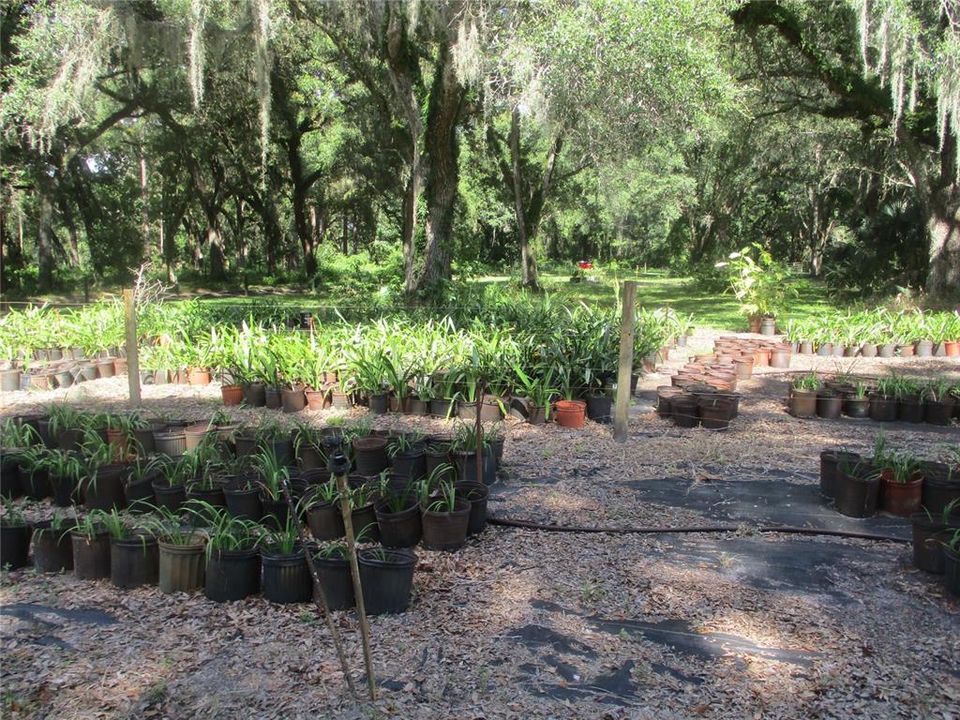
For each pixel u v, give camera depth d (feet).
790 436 22.93
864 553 13.97
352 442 18.47
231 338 31.04
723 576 12.95
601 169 77.92
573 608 11.77
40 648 10.68
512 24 49.14
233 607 11.90
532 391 24.23
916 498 15.80
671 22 42.70
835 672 9.93
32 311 38.40
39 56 56.08
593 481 18.25
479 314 37.86
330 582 11.59
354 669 10.00
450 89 57.41
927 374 33.55
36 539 13.51
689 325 45.50
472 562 13.50
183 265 139.64
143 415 23.50
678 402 24.26
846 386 27.55
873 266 75.00
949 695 9.41
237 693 9.53
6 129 68.33
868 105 59.88
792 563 13.47
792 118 77.20
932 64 48.03
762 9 56.90
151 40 57.52
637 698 9.38
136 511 15.96
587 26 43.39
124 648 10.66
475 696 9.37
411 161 72.69
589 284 100.12
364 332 30.60
